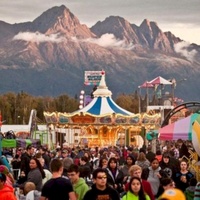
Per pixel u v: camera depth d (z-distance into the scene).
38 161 24.72
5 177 18.72
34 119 90.56
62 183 18.73
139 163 28.09
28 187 22.48
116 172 26.22
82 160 29.41
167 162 27.48
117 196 18.45
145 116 71.56
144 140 71.81
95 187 18.39
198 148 25.11
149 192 21.47
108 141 74.56
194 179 23.45
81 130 74.62
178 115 79.31
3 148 58.53
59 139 82.75
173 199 13.48
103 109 73.69
